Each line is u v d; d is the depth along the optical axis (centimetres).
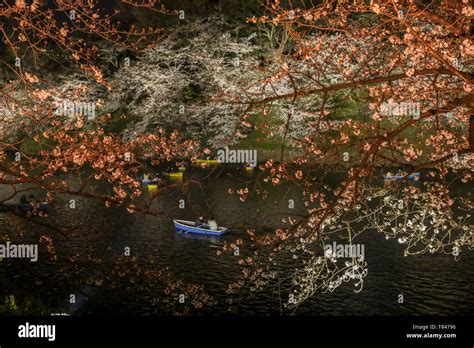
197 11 4378
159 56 4181
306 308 1452
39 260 1855
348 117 3127
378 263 1745
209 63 4062
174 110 4106
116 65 4294
